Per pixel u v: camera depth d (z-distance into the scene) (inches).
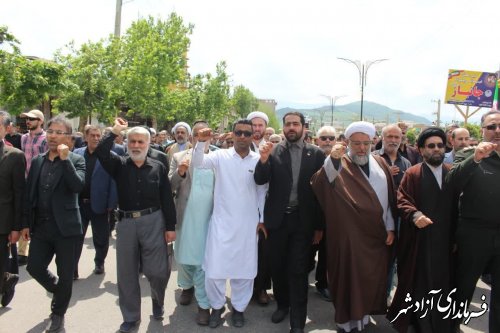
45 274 152.3
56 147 152.3
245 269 162.1
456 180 142.2
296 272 157.8
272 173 164.6
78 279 209.9
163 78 725.3
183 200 176.9
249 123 163.8
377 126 269.4
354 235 148.8
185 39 845.2
